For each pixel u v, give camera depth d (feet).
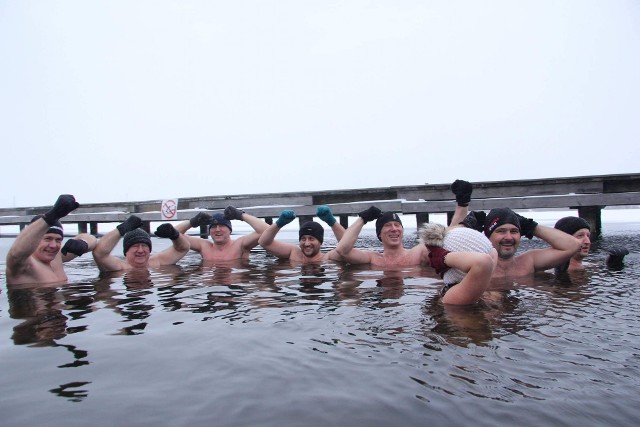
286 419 4.25
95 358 6.08
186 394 4.85
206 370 5.56
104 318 8.52
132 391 4.94
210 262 19.52
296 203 34.09
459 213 16.48
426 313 8.45
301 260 19.27
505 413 4.32
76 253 15.42
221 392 4.89
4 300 10.57
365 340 6.68
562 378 5.14
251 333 7.20
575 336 6.75
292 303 9.71
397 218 17.34
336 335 6.98
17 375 5.47
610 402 4.53
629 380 5.07
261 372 5.46
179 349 6.43
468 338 6.71
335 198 33.94
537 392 4.77
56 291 11.88
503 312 8.44
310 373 5.39
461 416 4.27
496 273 13.52
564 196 27.96
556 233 13.87
